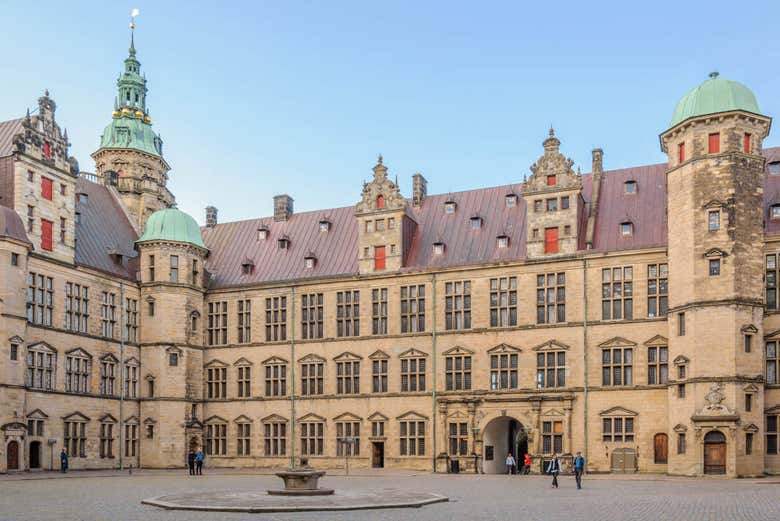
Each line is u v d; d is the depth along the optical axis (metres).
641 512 34.50
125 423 80.50
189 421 83.31
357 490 47.44
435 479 61.72
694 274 64.19
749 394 62.25
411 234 81.75
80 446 75.19
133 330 83.00
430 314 77.69
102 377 78.62
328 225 88.12
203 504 37.78
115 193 92.62
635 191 75.50
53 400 72.25
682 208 66.00
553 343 72.25
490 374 74.56
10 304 67.12
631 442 68.69
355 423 79.38
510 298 74.75
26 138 72.56
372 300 80.19
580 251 72.75
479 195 83.00
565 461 69.94
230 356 85.44
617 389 69.56
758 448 61.97
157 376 82.25
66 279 75.56
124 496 44.12
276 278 85.25
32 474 66.19
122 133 101.62
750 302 62.97
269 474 70.00
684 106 67.06
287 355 83.06
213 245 92.62
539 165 75.19
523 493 46.28
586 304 71.69
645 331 69.44
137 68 105.69
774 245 65.69
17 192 71.31
